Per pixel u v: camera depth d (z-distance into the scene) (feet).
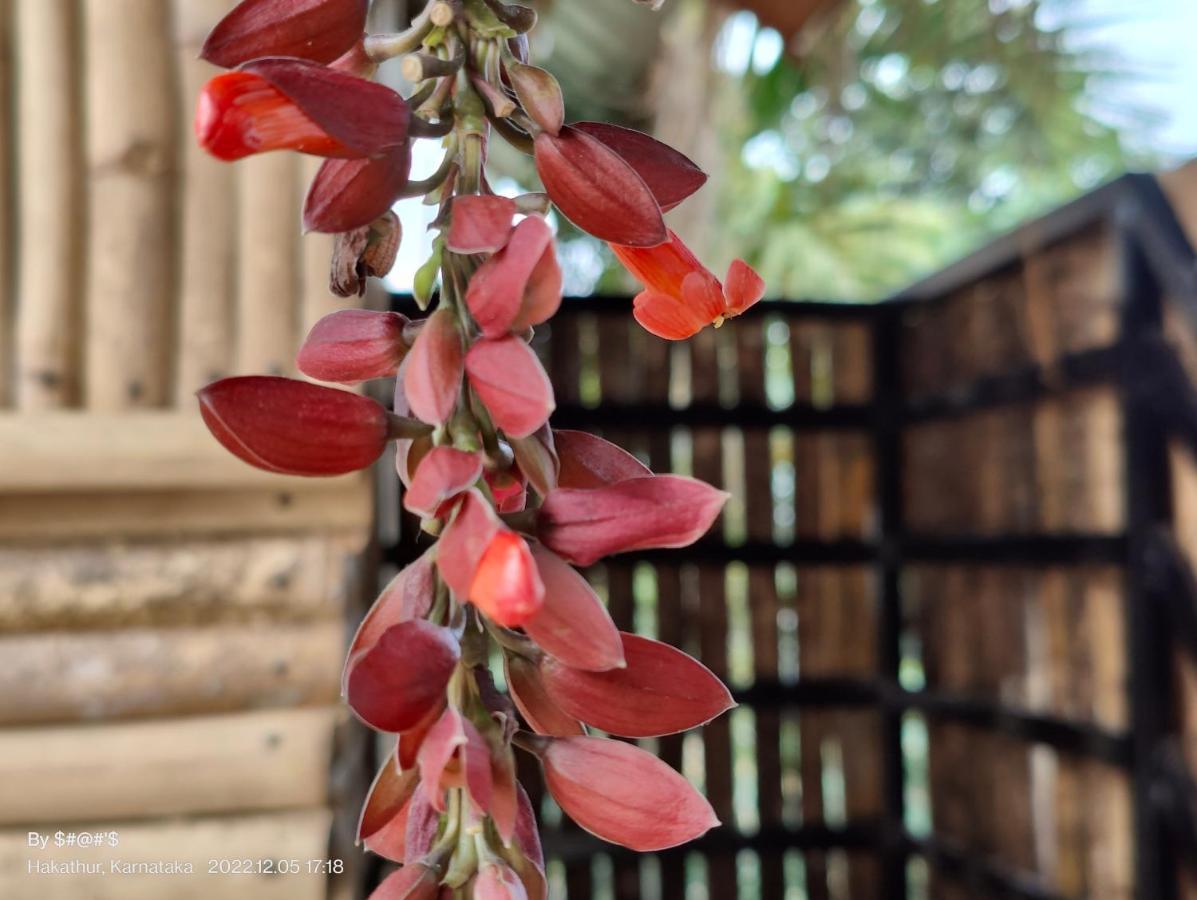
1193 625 2.16
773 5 2.40
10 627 1.23
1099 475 2.36
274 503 1.27
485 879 0.40
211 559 1.26
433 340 0.42
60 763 1.20
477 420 0.43
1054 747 2.46
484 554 0.37
